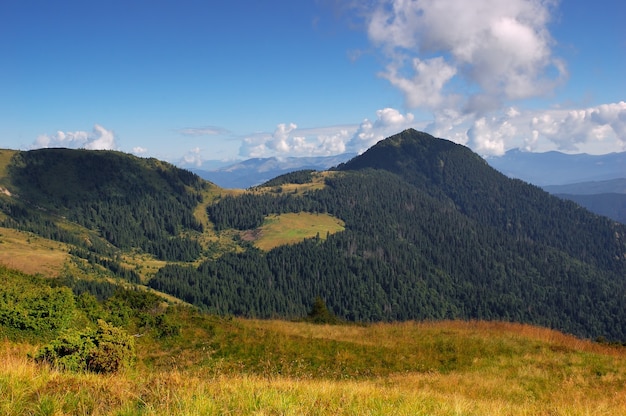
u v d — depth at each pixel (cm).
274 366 1805
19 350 1228
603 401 1331
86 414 620
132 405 652
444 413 793
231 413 644
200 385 779
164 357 1844
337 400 792
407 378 1684
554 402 1354
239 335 2248
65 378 764
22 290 1719
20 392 650
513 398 1427
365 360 2005
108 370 1016
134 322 2162
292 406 689
